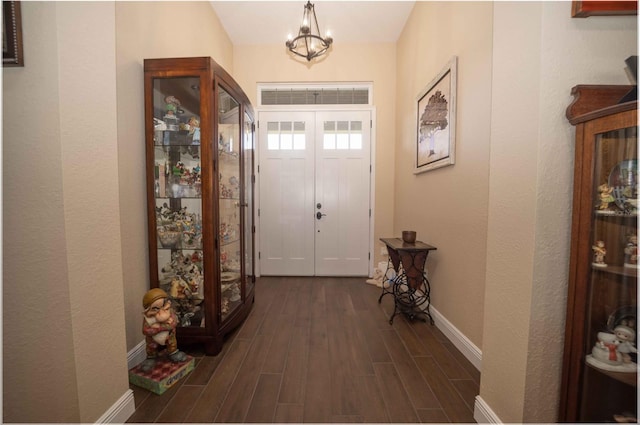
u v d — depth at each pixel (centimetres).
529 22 107
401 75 346
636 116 83
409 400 152
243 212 248
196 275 203
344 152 379
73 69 110
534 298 107
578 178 101
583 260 100
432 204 252
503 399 122
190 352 199
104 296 126
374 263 384
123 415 136
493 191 128
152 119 188
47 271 109
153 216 191
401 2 295
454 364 185
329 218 384
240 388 161
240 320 237
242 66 376
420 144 275
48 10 103
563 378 108
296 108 377
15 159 106
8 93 104
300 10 309
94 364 121
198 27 271
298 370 178
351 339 217
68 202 109
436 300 244
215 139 193
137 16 182
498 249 126
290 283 358
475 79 183
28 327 111
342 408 146
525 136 109
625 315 99
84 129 115
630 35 105
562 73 103
